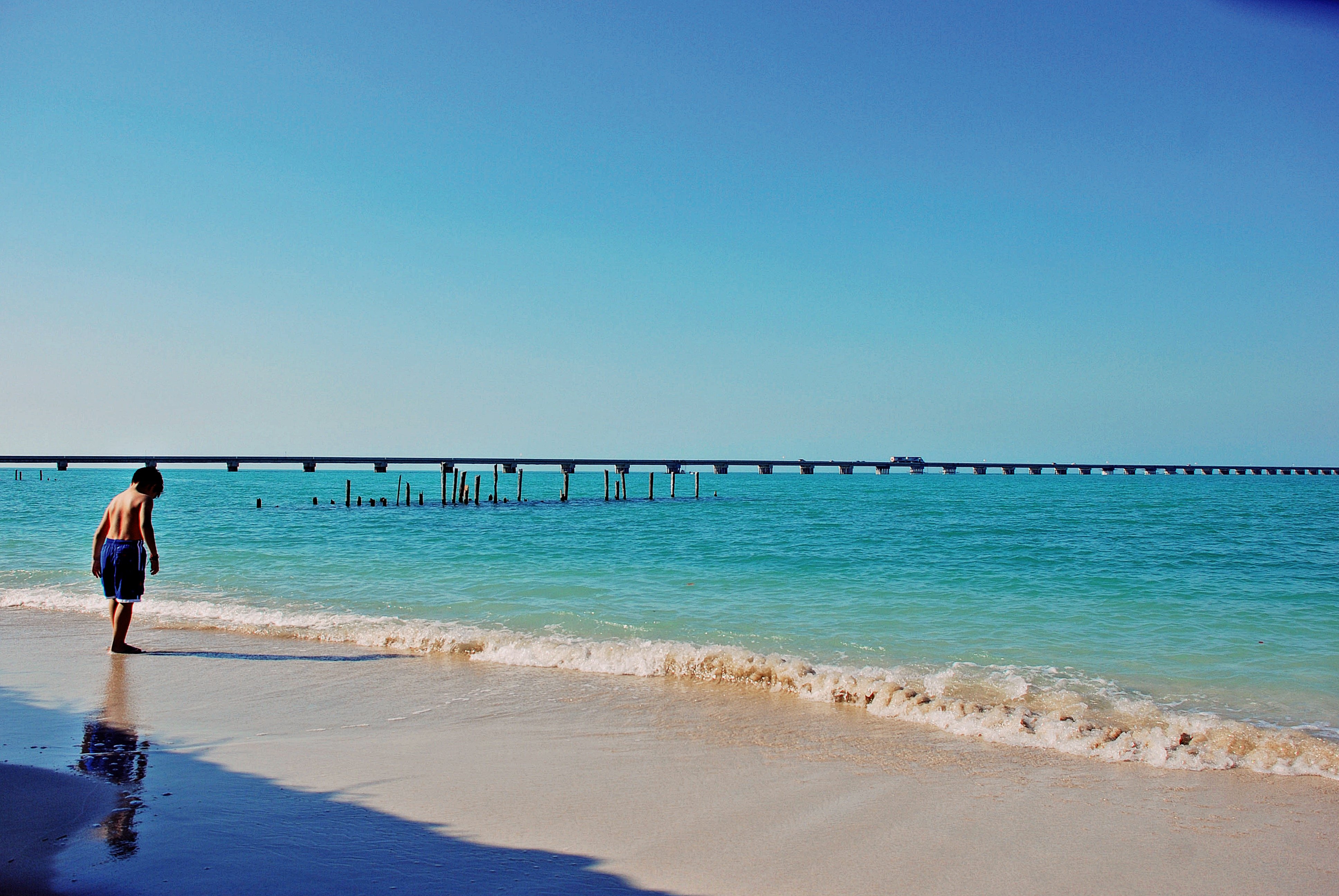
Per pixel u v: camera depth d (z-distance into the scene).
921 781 5.12
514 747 5.68
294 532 28.77
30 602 12.30
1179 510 47.88
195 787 4.59
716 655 8.03
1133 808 4.71
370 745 5.63
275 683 7.54
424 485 128.25
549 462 82.88
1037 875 3.80
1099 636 10.45
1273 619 11.80
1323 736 6.39
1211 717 6.50
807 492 88.12
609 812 4.44
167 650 9.05
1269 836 4.34
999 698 7.29
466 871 3.60
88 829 3.93
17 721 6.05
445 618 11.32
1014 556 20.53
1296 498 68.69
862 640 10.06
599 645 8.64
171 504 56.09
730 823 4.33
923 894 3.57
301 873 3.49
